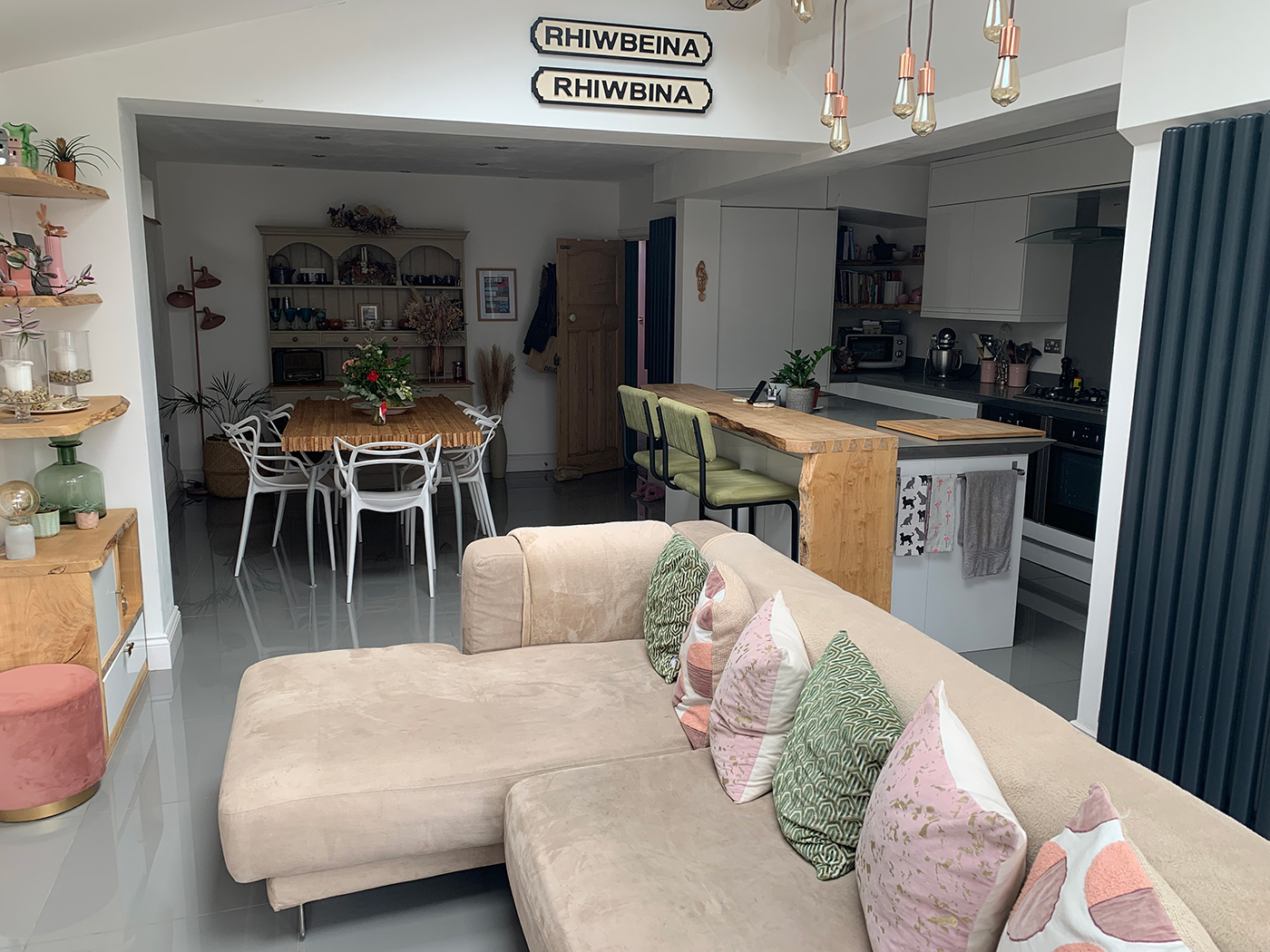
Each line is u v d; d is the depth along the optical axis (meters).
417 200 8.16
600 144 6.36
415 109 3.95
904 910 1.50
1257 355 2.60
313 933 2.38
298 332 7.88
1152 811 1.42
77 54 3.58
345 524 6.71
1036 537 5.82
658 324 7.87
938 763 1.54
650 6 4.18
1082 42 3.20
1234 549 2.71
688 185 6.52
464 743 2.41
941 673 1.99
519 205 8.43
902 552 4.18
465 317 8.44
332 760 2.30
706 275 7.00
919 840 1.48
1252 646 2.64
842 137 2.74
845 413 5.29
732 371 7.21
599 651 3.05
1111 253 5.96
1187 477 2.84
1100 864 1.20
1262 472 2.59
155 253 7.12
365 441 5.21
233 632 4.52
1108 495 3.24
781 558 2.95
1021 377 6.49
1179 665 2.88
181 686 3.88
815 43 4.23
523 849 2.03
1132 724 3.07
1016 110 3.57
